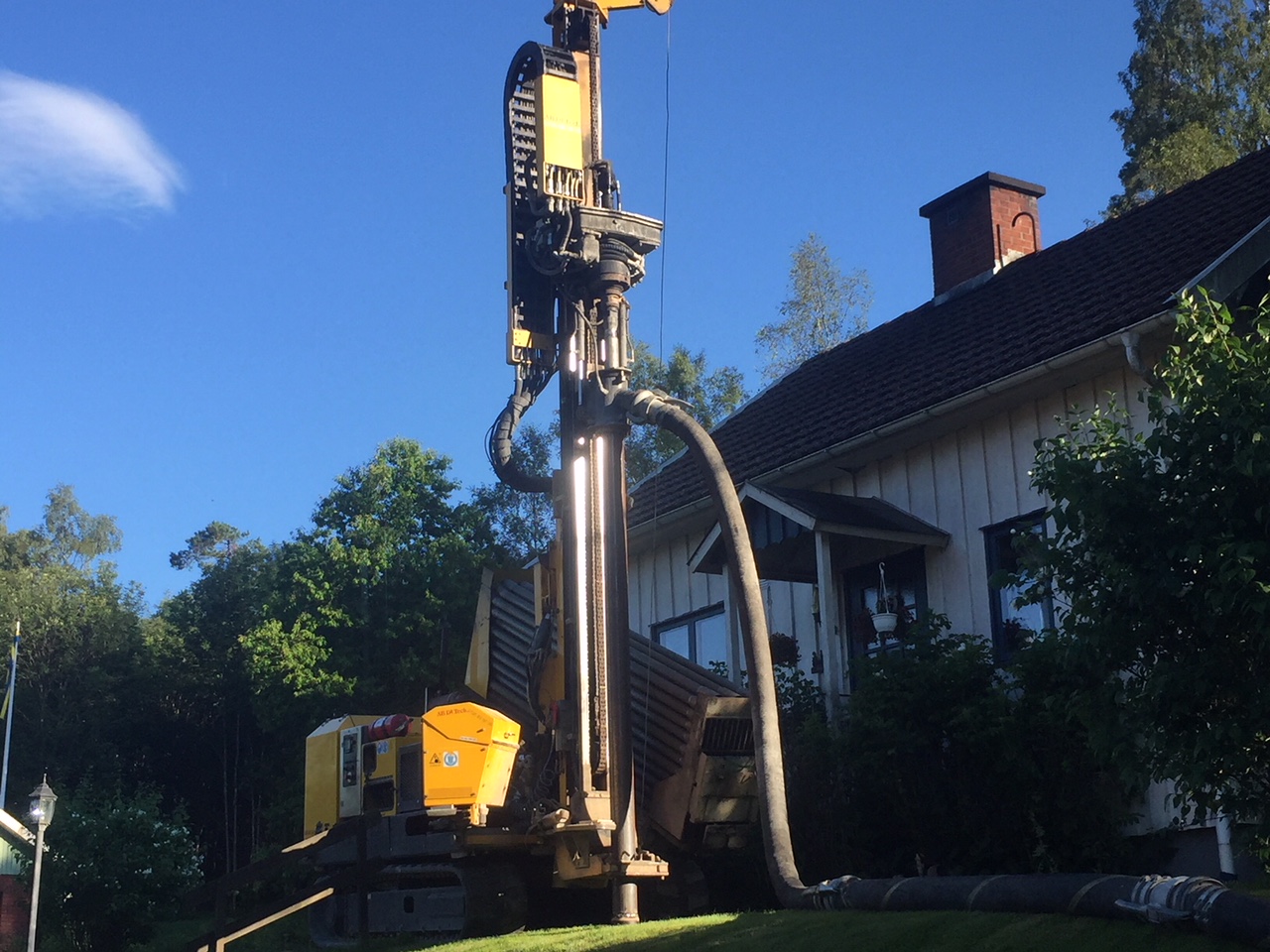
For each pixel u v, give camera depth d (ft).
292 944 51.24
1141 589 27.96
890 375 62.49
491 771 41.29
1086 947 23.90
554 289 42.63
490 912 41.50
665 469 73.10
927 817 43.93
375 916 46.24
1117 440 30.45
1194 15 130.52
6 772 124.36
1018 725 42.19
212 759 147.43
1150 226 58.95
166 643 152.87
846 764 45.01
